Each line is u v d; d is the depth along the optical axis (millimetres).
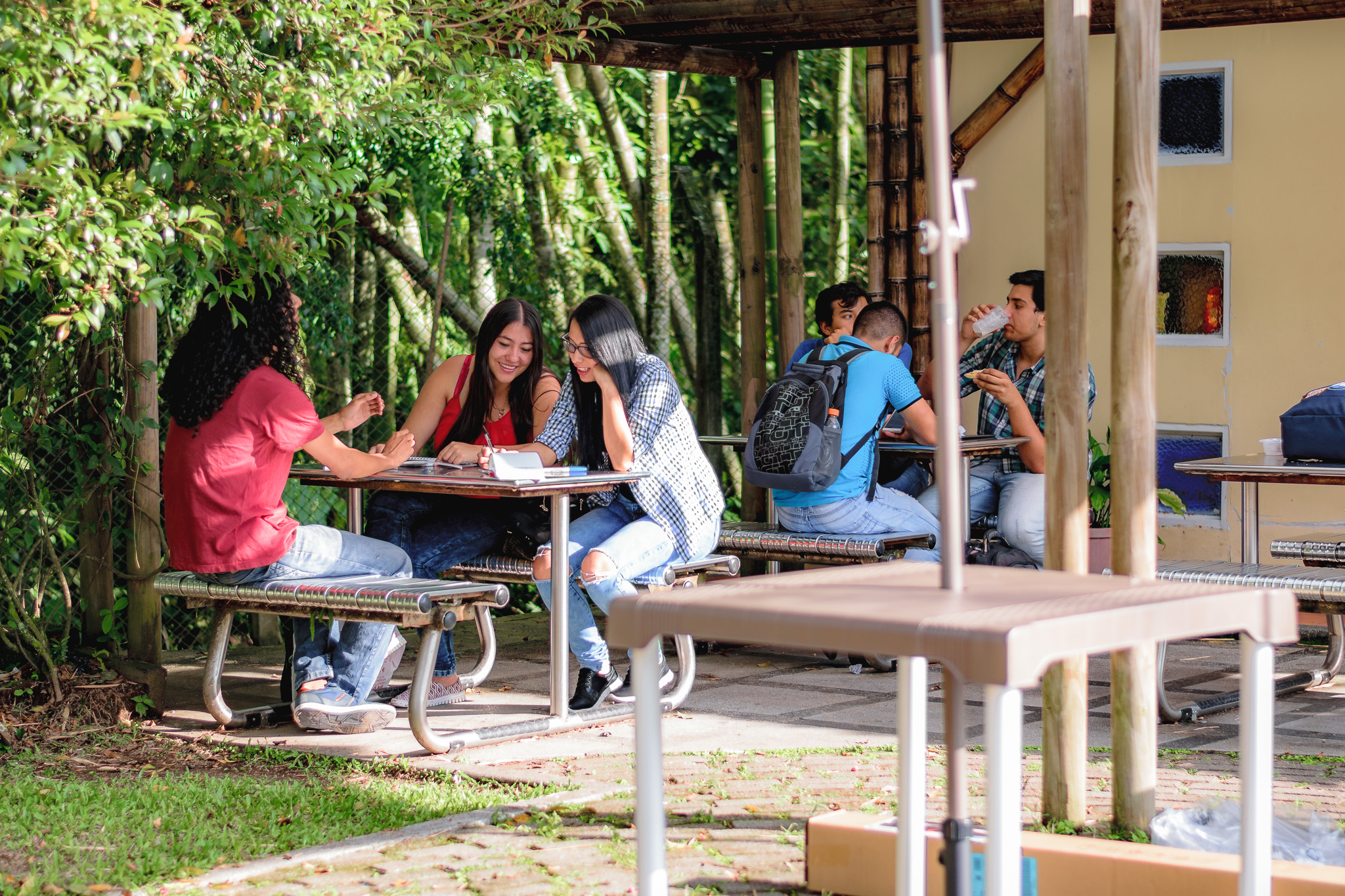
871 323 6238
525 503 5496
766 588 2275
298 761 4457
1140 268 3344
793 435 5688
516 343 5605
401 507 5430
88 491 5391
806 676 5840
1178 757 4328
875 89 7820
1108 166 7340
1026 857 3025
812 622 1997
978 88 7742
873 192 7875
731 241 12562
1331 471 5004
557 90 9773
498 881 3219
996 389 6297
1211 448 7250
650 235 10148
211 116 4199
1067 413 3422
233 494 4594
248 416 4586
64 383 5387
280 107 4262
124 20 3588
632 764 4289
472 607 4512
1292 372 7000
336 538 4797
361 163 7551
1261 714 2258
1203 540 7266
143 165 4352
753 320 7691
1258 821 2258
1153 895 2875
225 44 4223
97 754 4582
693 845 3473
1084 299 3414
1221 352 7180
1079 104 3369
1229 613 2156
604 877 3232
